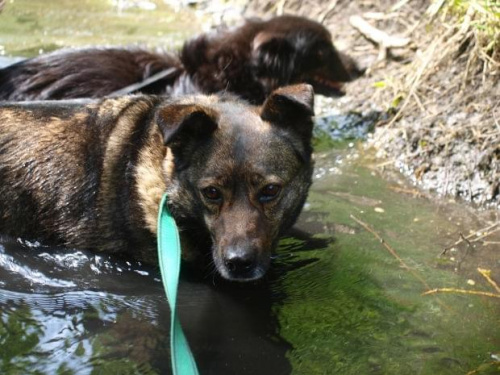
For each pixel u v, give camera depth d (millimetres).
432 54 1431
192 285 941
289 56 1550
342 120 1480
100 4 2211
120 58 1513
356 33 1757
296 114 904
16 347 791
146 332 826
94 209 1002
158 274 973
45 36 1925
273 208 880
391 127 1379
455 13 1442
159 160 961
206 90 1523
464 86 1334
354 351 790
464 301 887
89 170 1012
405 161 1289
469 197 1187
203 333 828
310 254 1000
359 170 1285
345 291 913
